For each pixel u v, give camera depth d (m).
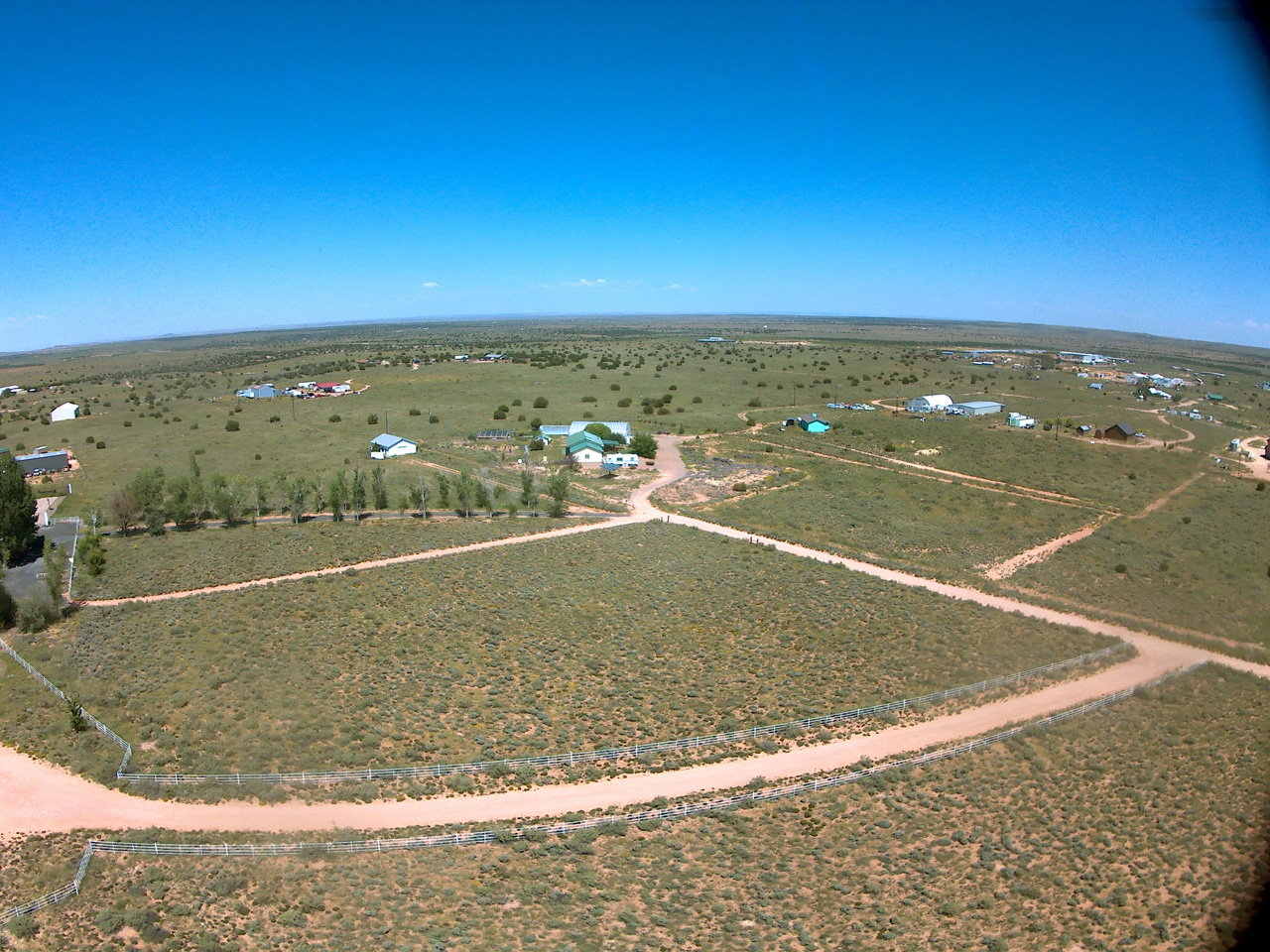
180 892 30.22
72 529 83.75
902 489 99.12
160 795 36.38
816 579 66.19
